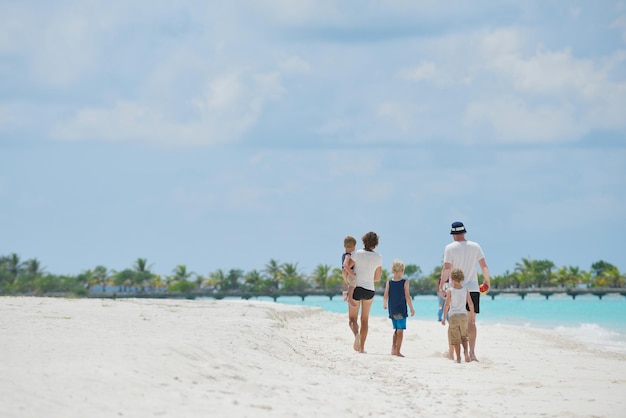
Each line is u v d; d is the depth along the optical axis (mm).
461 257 18688
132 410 8531
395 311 19203
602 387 13711
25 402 8117
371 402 11047
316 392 11258
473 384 13969
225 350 13328
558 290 197875
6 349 11094
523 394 12734
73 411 8109
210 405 9250
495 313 83625
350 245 19797
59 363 10164
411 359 18266
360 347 19500
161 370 10641
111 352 11281
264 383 11305
